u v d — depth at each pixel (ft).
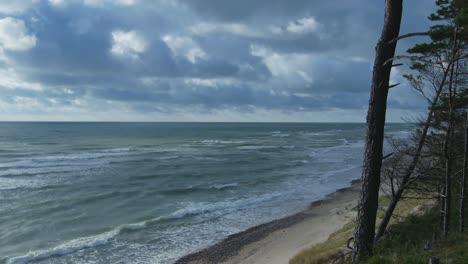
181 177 128.47
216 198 98.32
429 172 42.75
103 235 67.51
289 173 138.10
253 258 55.21
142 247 62.08
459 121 40.57
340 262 32.45
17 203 90.63
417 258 24.50
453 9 35.29
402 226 43.75
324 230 66.08
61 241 65.31
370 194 27.99
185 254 58.90
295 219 77.10
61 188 108.27
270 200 94.89
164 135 423.23
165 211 85.61
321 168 150.71
